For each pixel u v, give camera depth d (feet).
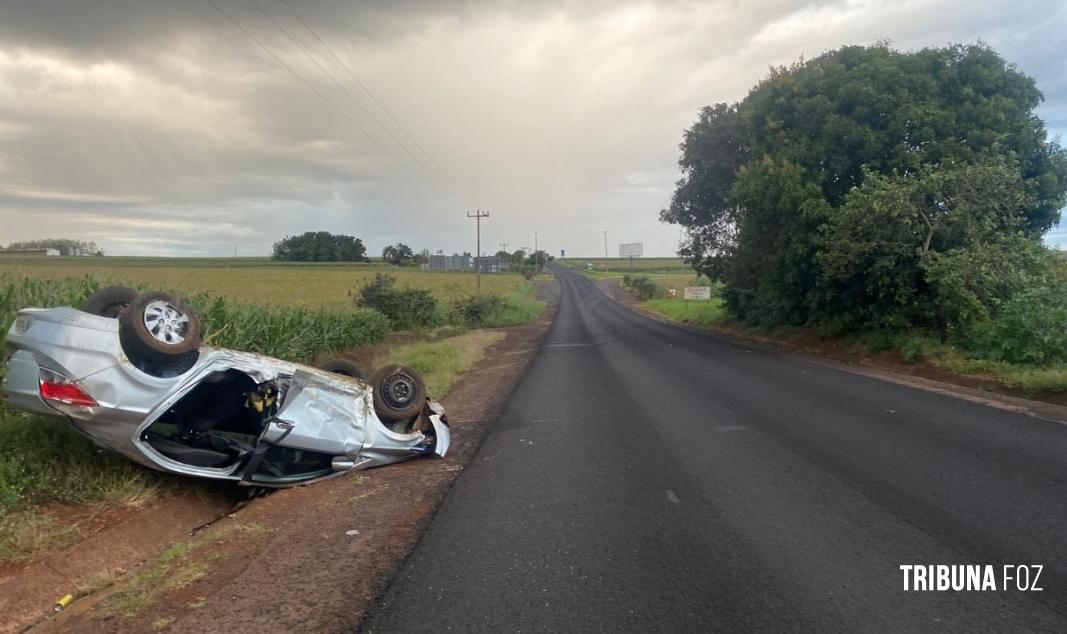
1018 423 33.83
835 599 15.33
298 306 79.41
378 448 27.48
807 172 70.90
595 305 236.84
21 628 15.28
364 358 78.18
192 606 15.49
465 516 21.66
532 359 76.28
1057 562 17.17
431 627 14.38
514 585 16.40
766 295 86.63
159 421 25.18
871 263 61.93
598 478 25.81
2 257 199.82
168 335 22.21
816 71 75.15
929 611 14.73
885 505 21.72
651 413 39.45
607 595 15.75
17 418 24.86
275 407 24.91
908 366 56.75
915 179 59.93
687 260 115.14
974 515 20.63
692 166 105.70
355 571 17.42
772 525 20.16
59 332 20.76
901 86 68.33
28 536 18.20
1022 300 49.39
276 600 15.76
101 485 22.30
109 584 17.65
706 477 25.50
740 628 14.12
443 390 50.21
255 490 25.61
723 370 59.67
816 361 66.28
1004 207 58.75
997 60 68.85
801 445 30.25
